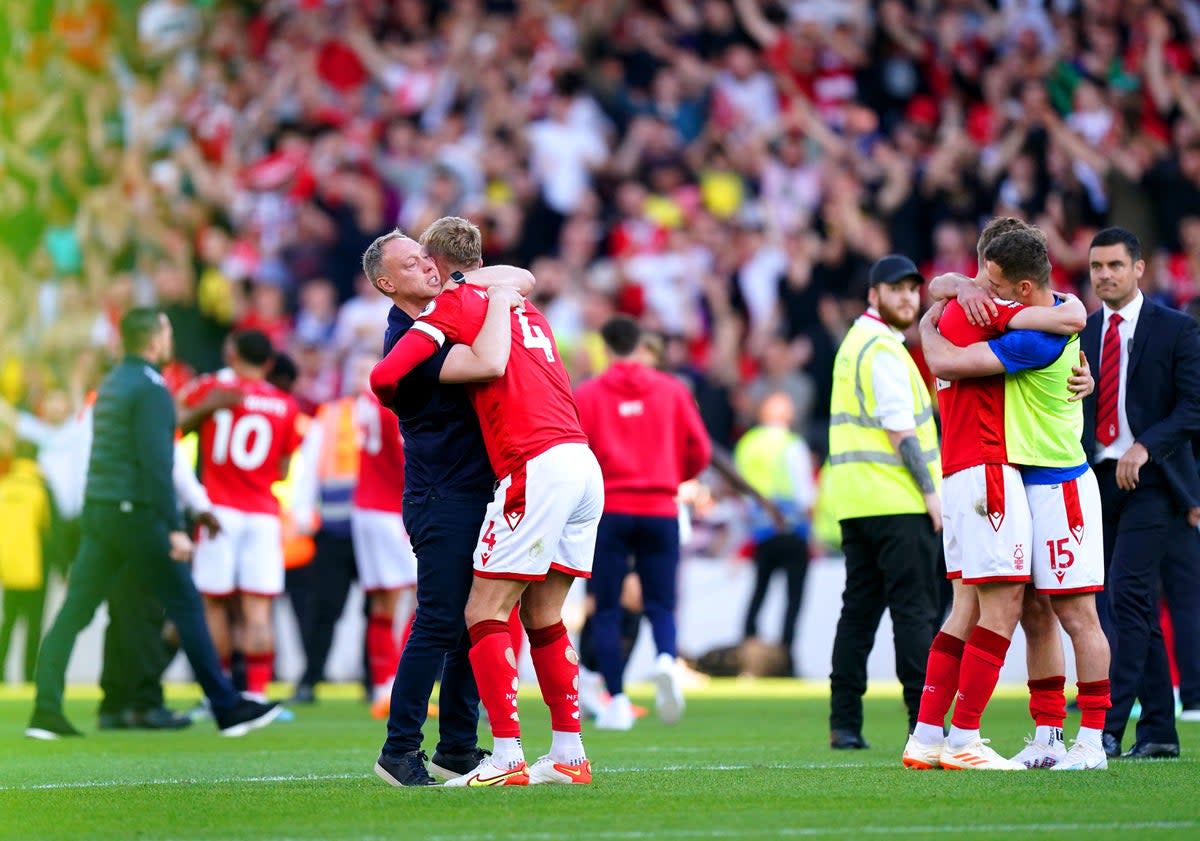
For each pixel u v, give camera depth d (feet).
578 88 260.21
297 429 138.10
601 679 130.52
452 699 76.33
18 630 185.88
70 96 261.85
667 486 121.19
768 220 238.27
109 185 255.29
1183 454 87.66
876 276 94.43
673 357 217.77
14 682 184.55
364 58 267.39
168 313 235.81
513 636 85.97
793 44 252.01
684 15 264.93
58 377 232.53
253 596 135.03
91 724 127.34
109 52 269.64
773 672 182.29
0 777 83.25
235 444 133.90
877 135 248.73
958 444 77.51
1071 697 135.85
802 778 75.97
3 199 250.98
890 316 94.27
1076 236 216.54
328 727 122.72
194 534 138.62
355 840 55.88
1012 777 74.49
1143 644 85.40
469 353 70.03
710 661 183.32
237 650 144.25
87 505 112.27
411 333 70.38
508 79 259.19
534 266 232.73
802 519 181.98
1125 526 87.20
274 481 136.67
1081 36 234.58
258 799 69.26
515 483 70.18
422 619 72.69
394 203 249.96
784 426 183.73
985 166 225.35
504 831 57.57
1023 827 57.82
